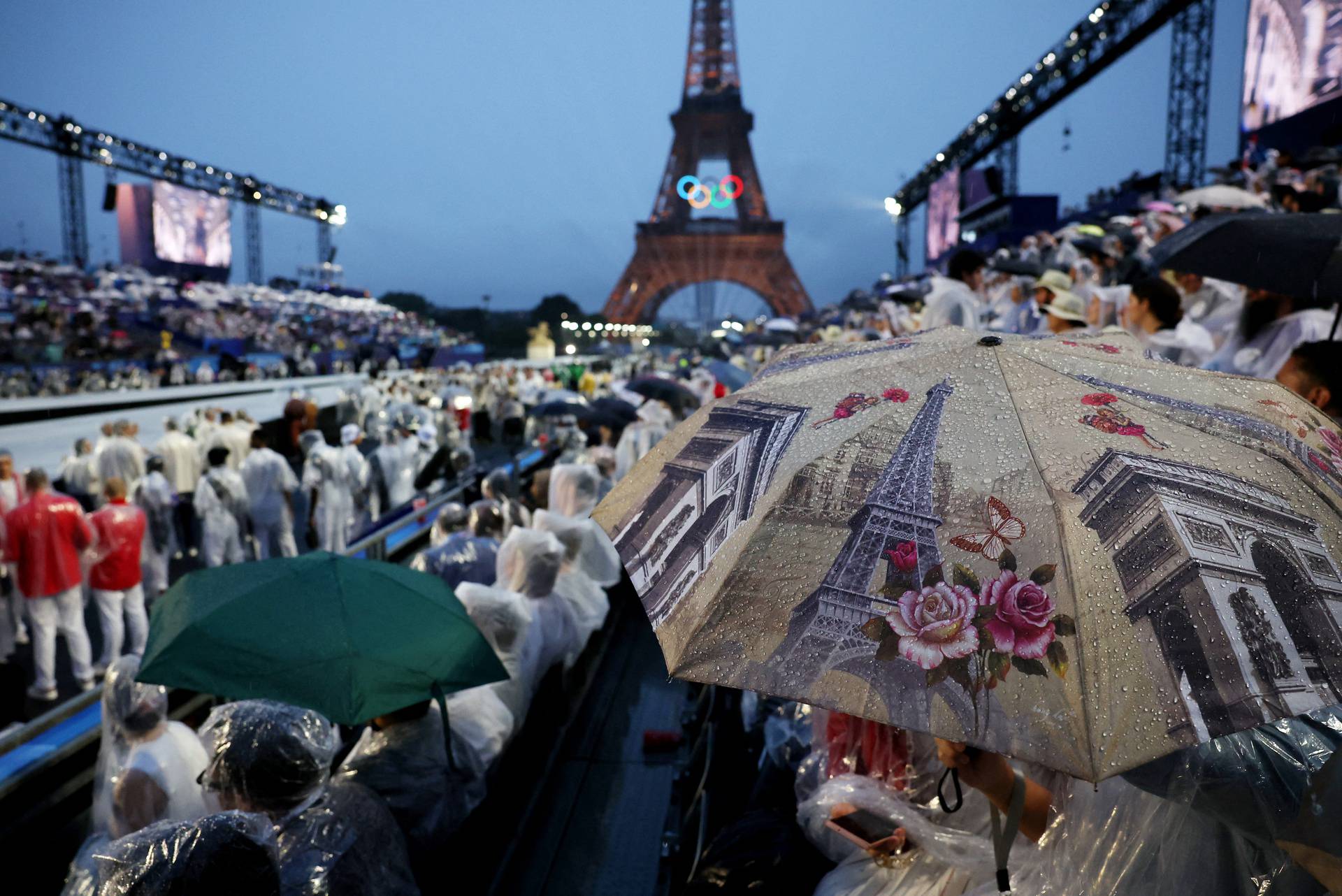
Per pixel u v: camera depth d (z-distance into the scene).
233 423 14.84
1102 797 1.58
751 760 3.48
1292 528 1.26
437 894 3.44
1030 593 1.21
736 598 1.34
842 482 1.40
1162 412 1.45
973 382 1.54
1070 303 5.26
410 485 13.45
